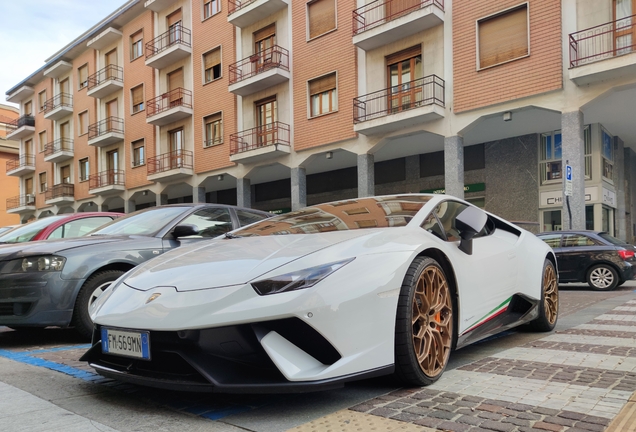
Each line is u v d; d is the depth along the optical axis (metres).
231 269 2.43
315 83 16.98
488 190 15.82
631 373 2.73
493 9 12.66
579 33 11.27
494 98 12.56
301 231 3.10
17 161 36.94
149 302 2.38
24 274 4.01
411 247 2.62
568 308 6.17
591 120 13.72
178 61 22.47
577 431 1.89
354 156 17.45
